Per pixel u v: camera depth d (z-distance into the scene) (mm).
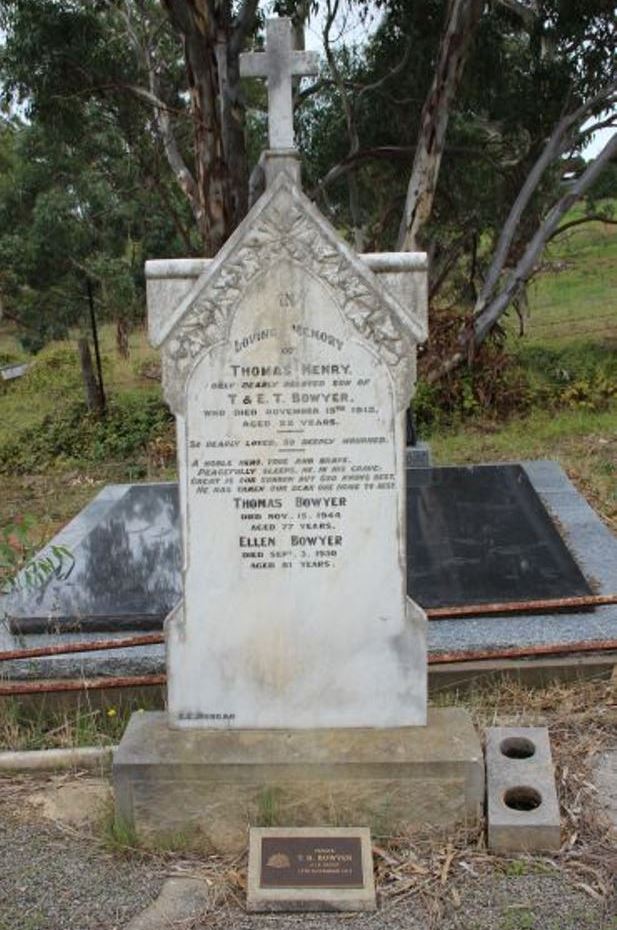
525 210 15711
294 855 3205
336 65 15469
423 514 6508
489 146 16219
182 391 3371
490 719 4234
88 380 14031
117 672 4617
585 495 8273
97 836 3496
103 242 20750
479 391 12773
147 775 3352
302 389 3357
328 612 3469
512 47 16016
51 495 10766
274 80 3277
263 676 3508
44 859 3359
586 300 23641
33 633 4922
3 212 20938
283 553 3445
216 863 3324
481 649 4566
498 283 14953
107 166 19641
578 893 3068
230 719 3531
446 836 3361
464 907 3031
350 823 3373
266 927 2984
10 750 4184
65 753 3984
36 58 14227
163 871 3281
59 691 4168
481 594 4996
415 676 3490
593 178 13320
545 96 14773
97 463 12367
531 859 3225
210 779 3354
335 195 18094
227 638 3488
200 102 11148
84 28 14117
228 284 3301
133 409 14133
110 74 14633
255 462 3400
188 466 3416
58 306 22250
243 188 11930
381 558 3438
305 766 3338
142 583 5324
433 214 16609
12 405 17375
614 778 3697
